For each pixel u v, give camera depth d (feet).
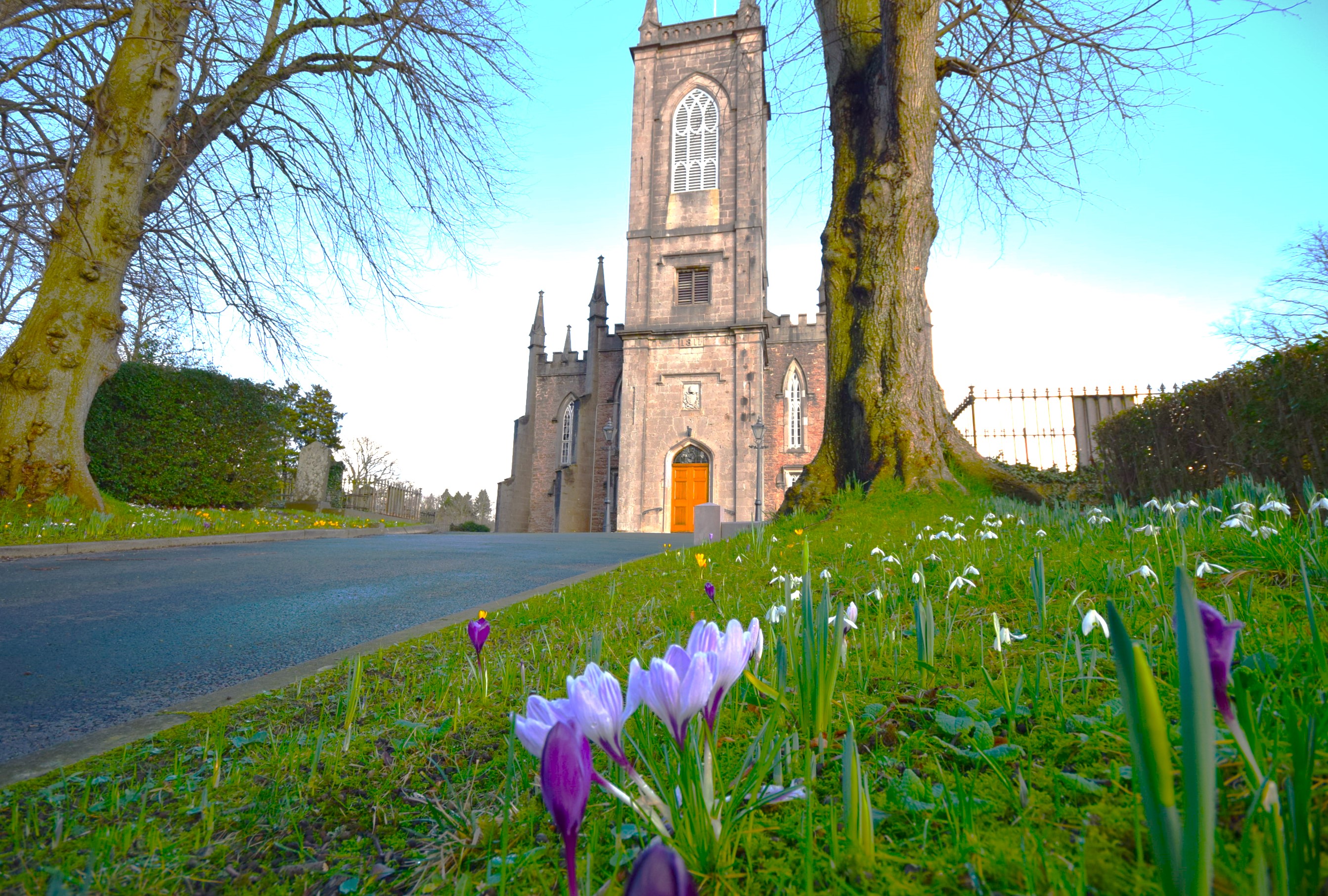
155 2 39.06
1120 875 2.84
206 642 14.12
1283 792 3.19
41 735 8.66
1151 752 2.10
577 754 2.32
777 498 112.78
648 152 120.57
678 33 122.31
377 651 11.57
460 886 3.54
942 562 13.29
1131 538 12.63
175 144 39.73
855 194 31.27
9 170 36.55
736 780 3.92
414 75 41.83
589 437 129.08
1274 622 6.70
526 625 13.25
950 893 3.07
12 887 4.24
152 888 4.20
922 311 28.86
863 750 5.03
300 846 4.73
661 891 1.65
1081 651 6.14
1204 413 19.13
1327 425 14.98
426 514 110.93
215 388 59.62
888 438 27.20
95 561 27.91
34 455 34.99
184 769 6.50
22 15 36.73
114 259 38.04
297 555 32.68
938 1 29.50
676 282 116.98
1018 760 4.58
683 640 9.64
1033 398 47.60
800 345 118.01
